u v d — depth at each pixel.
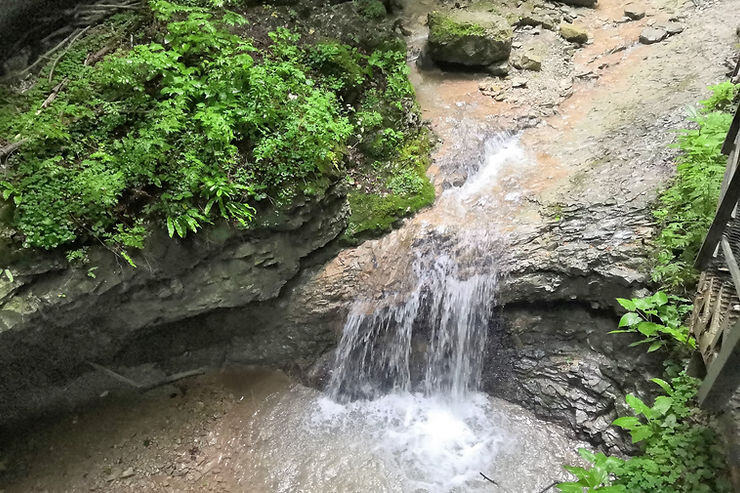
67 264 4.73
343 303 5.66
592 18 8.58
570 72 7.66
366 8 7.68
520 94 7.39
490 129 6.89
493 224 5.78
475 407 5.56
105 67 5.34
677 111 6.37
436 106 7.30
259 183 5.27
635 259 4.96
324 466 5.12
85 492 5.00
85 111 5.09
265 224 5.30
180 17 6.16
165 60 5.29
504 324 5.49
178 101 5.20
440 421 5.49
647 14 8.36
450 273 5.55
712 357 3.85
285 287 5.73
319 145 5.54
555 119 7.01
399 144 6.51
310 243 5.69
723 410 4.05
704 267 4.34
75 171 4.81
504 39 7.57
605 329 5.15
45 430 5.44
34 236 4.54
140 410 5.63
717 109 5.86
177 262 5.11
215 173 5.06
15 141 4.83
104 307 5.02
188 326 5.60
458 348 5.65
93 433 5.43
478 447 5.19
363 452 5.22
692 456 3.90
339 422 5.52
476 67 7.79
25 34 5.50
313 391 5.82
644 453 4.32
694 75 6.88
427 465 5.07
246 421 5.55
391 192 6.17
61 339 5.05
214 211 5.13
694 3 8.26
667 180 5.48
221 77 5.48
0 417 5.34
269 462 5.20
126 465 5.19
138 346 5.53
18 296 4.62
